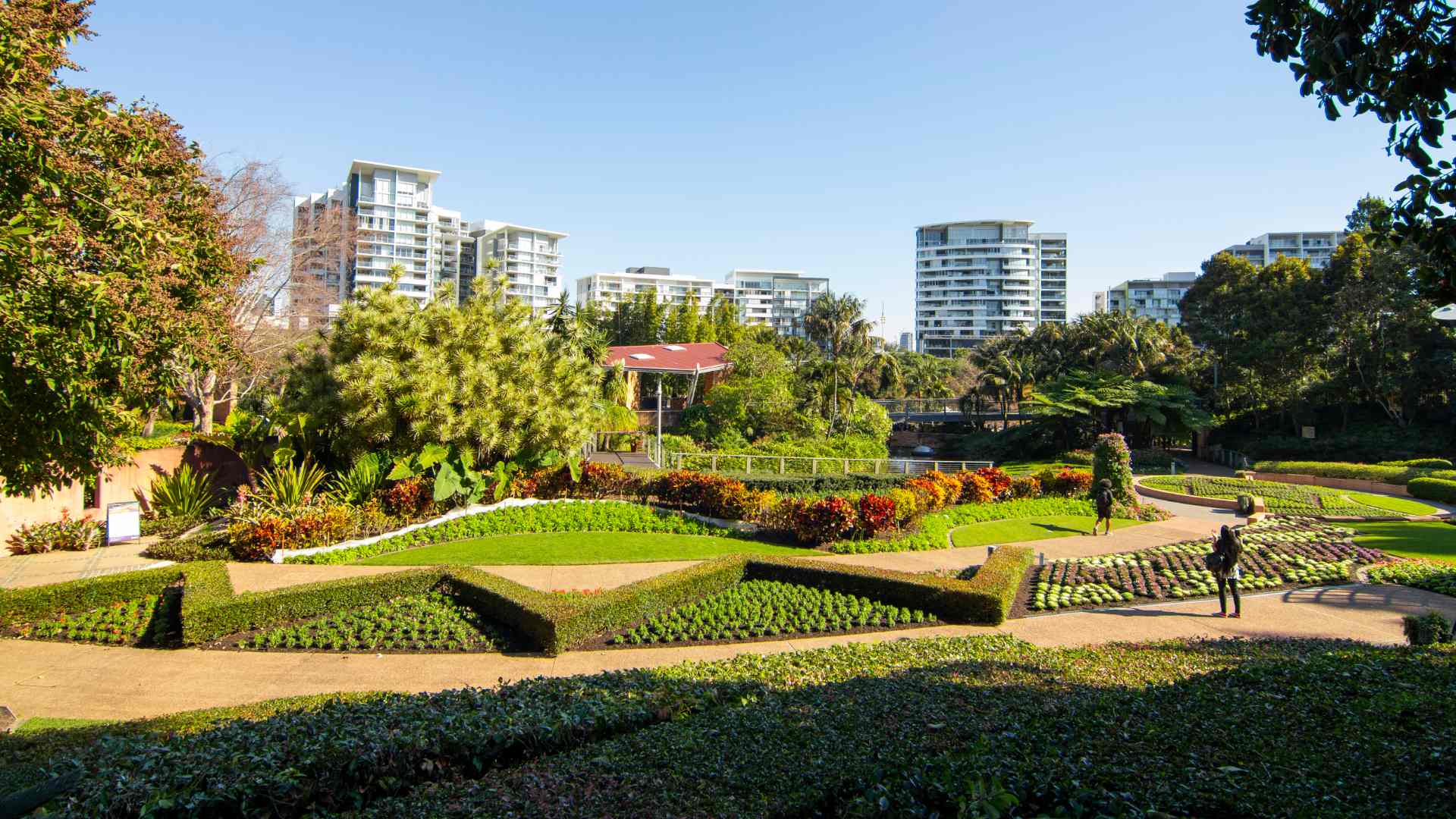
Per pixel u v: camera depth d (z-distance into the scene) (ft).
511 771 16.37
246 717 22.53
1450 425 137.08
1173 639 33.83
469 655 33.55
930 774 13.33
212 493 71.67
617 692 22.18
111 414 27.14
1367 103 14.84
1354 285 145.07
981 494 80.28
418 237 357.41
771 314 513.45
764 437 128.67
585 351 131.95
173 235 28.91
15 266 20.18
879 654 30.19
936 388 255.70
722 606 40.52
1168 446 174.70
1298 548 56.65
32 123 21.61
